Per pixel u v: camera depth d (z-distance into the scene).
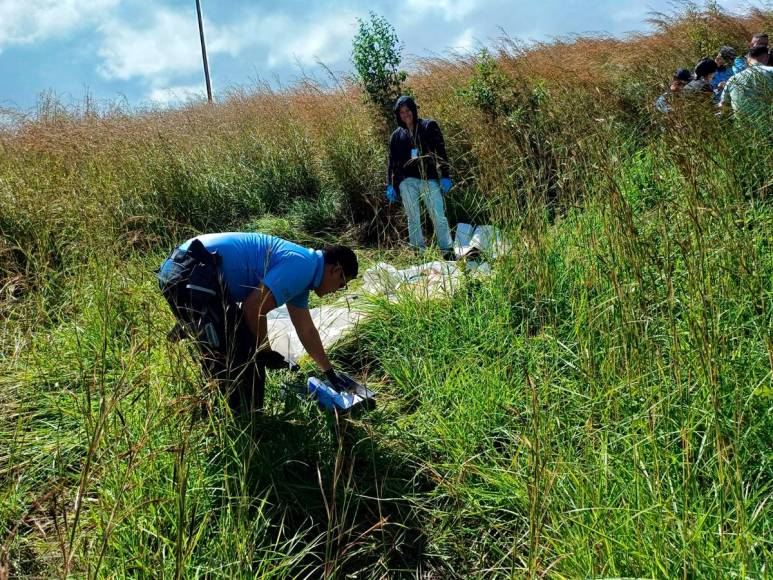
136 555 2.28
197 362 3.09
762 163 4.40
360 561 2.69
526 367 3.48
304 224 7.63
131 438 2.77
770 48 9.27
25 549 2.49
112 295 4.12
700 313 2.96
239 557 2.27
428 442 3.26
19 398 3.61
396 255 6.40
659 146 4.64
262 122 9.34
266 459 2.95
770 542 1.98
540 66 9.57
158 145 8.19
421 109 8.50
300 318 3.35
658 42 11.30
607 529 2.23
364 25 7.94
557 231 4.57
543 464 2.43
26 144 8.00
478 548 2.71
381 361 4.10
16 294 5.04
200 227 7.41
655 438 2.48
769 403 2.58
